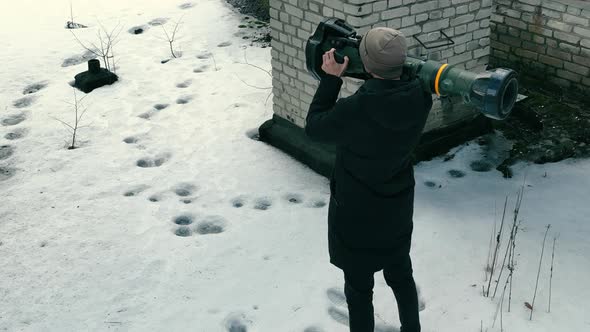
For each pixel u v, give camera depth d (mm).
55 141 6355
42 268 4621
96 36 8750
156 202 5352
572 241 4664
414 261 4504
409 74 2877
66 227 5055
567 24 6316
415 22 5320
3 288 4445
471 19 5637
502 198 5195
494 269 4406
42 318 4172
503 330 3875
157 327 4047
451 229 4828
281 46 5832
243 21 9008
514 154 5707
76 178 5727
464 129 5938
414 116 2834
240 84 7312
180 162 5910
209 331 3990
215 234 4898
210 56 8062
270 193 5406
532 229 4809
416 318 3479
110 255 4719
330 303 4180
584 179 5391
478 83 2613
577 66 6375
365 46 2777
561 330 3865
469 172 5566
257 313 4121
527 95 6438
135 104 6984
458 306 4090
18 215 5238
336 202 3115
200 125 6512
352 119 2812
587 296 4145
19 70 7840
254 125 6465
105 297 4320
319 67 3096
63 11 9570
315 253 4648
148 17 9273
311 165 5719
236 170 5750
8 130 6594
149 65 7879
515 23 6762
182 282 4422
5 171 5914
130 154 6078
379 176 2971
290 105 5934
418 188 5344
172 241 4832
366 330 3393
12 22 9219
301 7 5500
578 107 6309
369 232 3094
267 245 4758
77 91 7328
